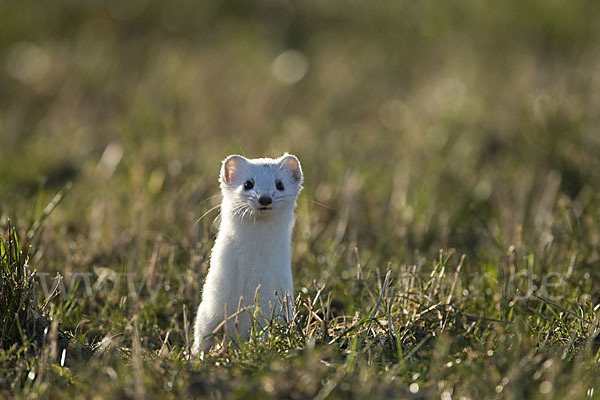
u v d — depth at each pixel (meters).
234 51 20.95
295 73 19.86
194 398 6.16
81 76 18.98
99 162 13.80
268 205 7.66
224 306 7.61
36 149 14.73
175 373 6.37
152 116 14.62
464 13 21.56
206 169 12.53
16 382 6.43
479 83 16.80
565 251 9.80
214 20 23.16
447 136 14.48
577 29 19.55
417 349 7.21
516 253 9.33
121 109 17.16
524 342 7.07
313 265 9.99
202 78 18.67
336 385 6.15
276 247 7.88
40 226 9.36
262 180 7.98
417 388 6.23
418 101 16.95
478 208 11.92
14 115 17.17
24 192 12.73
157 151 12.80
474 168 13.36
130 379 6.23
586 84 15.32
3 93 18.72
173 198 11.05
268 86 18.52
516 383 6.13
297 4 23.83
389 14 22.89
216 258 7.89
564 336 7.58
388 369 6.55
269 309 7.78
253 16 23.47
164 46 21.31
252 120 16.34
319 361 6.64
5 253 7.53
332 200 11.88
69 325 8.36
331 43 21.86
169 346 8.23
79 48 20.69
